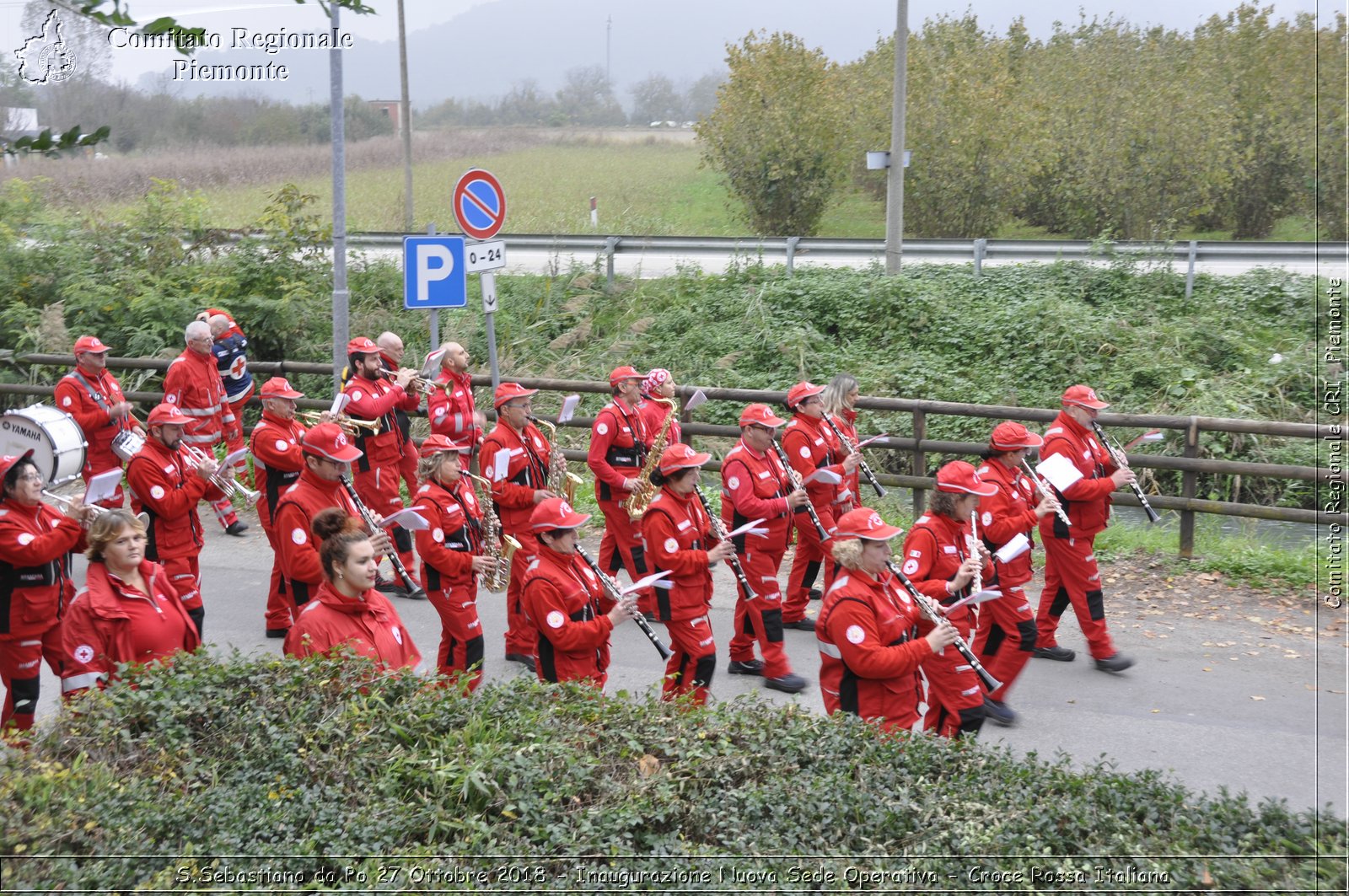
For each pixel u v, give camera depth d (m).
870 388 16.28
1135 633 8.96
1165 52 27.06
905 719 6.07
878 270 18.70
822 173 26.81
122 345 16.41
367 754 5.02
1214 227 26.45
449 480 7.54
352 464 10.48
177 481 8.44
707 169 44.59
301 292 17.02
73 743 5.04
